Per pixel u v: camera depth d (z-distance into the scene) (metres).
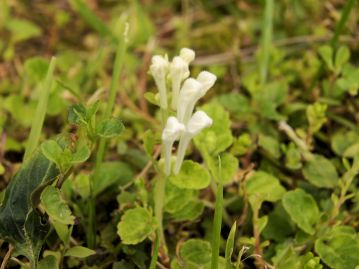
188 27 0.42
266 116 0.31
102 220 0.28
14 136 0.32
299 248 0.26
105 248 0.27
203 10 0.43
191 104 0.22
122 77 0.36
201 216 0.28
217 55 0.39
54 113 0.32
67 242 0.24
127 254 0.26
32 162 0.23
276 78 0.35
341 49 0.32
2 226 0.23
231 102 0.32
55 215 0.21
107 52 0.38
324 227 0.26
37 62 0.34
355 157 0.26
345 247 0.25
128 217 0.24
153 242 0.25
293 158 0.29
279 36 0.39
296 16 0.40
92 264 0.26
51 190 0.22
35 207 0.23
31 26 0.39
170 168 0.23
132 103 0.34
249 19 0.41
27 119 0.32
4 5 0.40
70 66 0.37
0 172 0.27
